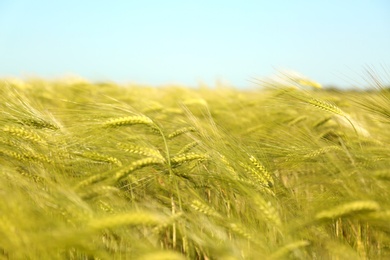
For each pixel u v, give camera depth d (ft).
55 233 2.23
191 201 3.05
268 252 2.56
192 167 3.60
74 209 2.56
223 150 3.44
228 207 3.21
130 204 3.09
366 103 4.05
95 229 2.28
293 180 3.70
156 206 3.13
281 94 4.46
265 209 2.70
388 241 2.71
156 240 2.73
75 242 2.24
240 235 2.69
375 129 4.28
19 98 4.23
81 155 3.47
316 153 3.61
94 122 3.61
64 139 3.65
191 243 2.83
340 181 3.04
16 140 3.59
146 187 3.59
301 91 4.34
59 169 3.37
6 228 2.30
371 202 2.50
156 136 3.89
